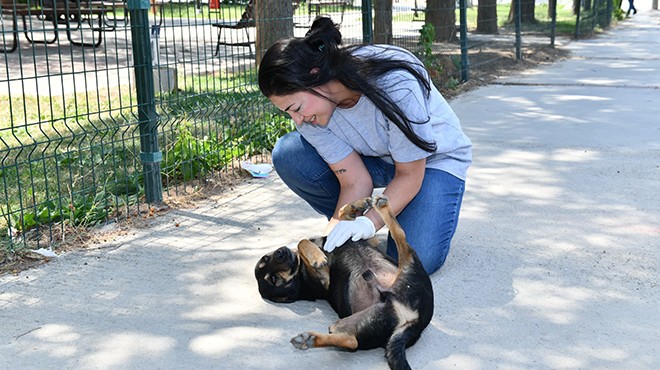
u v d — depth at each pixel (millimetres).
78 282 4020
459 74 10945
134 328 3512
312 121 3492
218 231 4801
